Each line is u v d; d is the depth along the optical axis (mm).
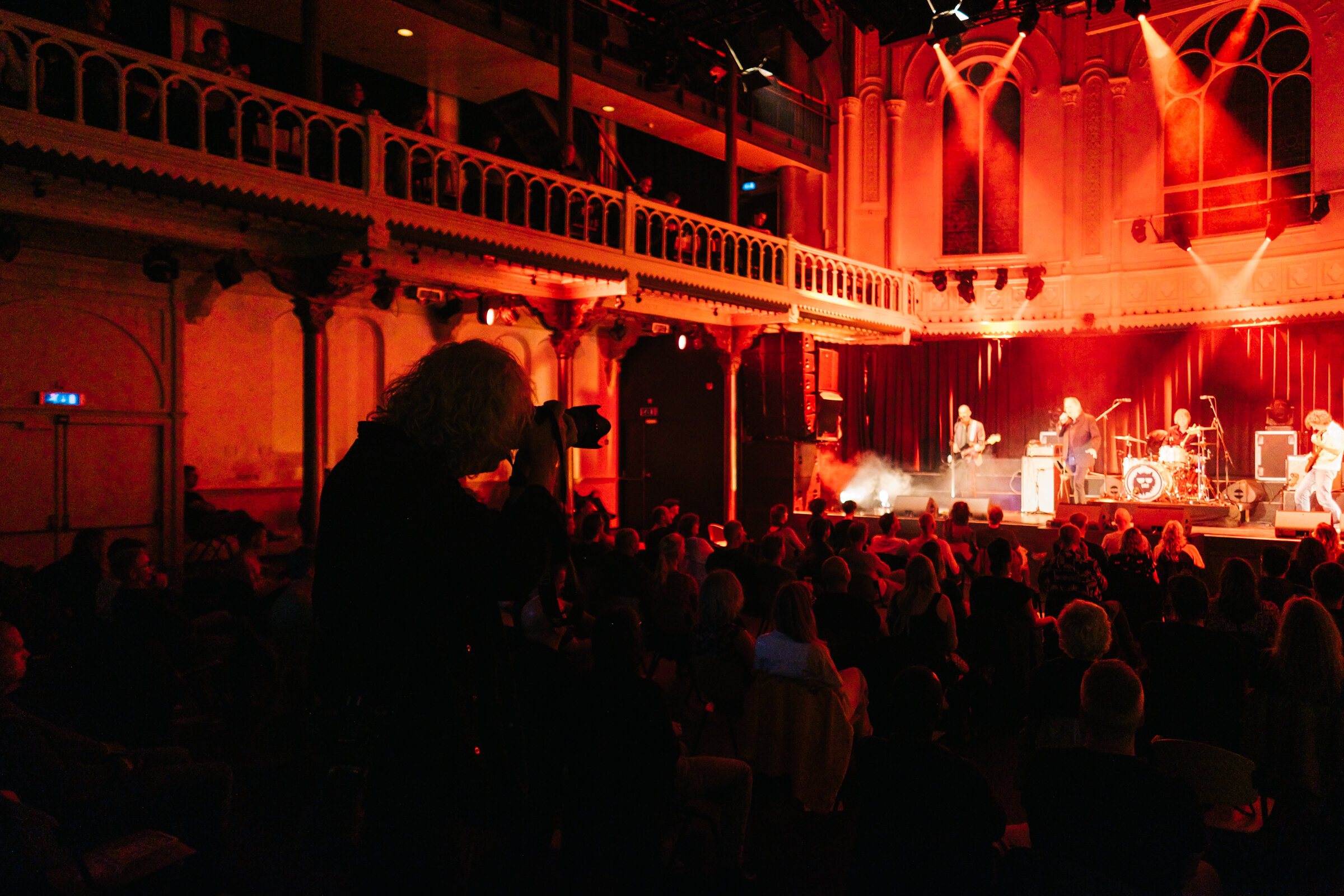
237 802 4477
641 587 5930
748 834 4148
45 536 9039
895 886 2523
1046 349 16422
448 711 1621
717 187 17344
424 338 13164
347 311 12188
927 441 17312
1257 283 14453
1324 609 3498
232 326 10992
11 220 7395
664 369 15586
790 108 16766
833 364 15414
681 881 3629
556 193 11609
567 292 12242
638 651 3041
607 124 15203
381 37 11625
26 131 6133
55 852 2711
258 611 6289
